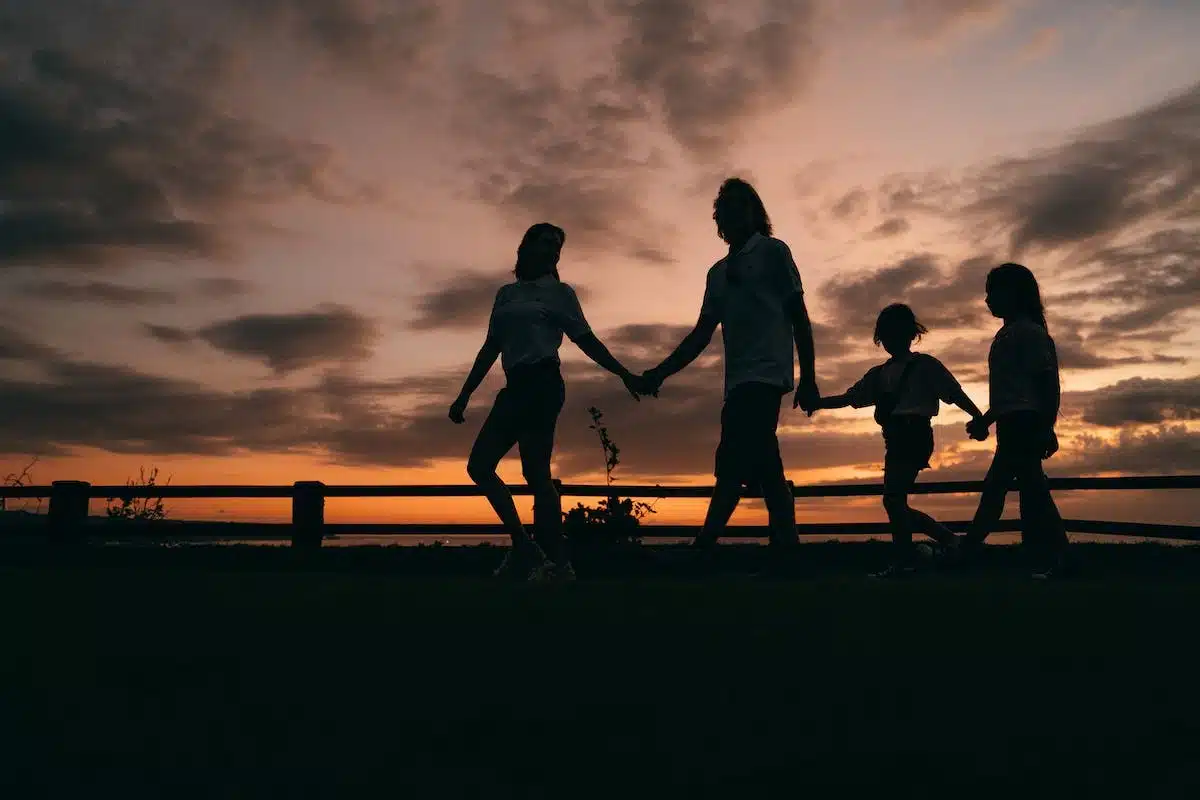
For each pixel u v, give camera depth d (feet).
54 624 6.84
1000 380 17.15
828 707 3.99
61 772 3.08
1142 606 7.98
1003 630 6.32
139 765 3.15
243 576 14.29
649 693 4.29
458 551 25.81
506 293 17.02
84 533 33.91
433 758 3.26
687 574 15.10
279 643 5.80
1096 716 3.78
